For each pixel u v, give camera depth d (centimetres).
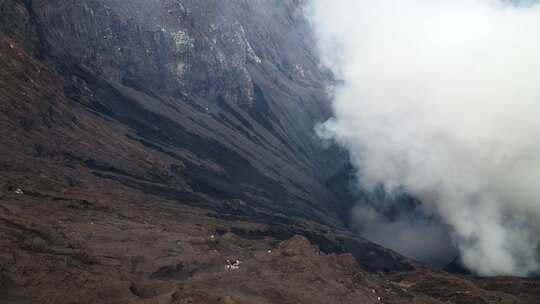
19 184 9162
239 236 11388
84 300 5112
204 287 6012
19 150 11544
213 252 8262
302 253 9169
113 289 5462
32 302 4825
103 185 12012
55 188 9912
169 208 11969
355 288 8619
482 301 10856
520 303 11406
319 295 7319
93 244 6975
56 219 7719
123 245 7269
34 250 5962
